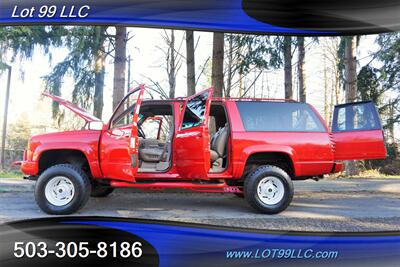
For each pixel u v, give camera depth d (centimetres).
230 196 735
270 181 555
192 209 595
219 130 632
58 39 1138
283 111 583
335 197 725
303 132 573
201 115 531
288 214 561
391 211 588
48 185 518
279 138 563
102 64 1195
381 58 1326
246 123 568
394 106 1357
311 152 566
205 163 521
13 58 1145
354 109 610
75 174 518
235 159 554
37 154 532
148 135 750
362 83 1346
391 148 1452
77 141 533
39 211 541
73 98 1205
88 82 1195
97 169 532
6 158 1777
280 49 1206
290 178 584
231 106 577
